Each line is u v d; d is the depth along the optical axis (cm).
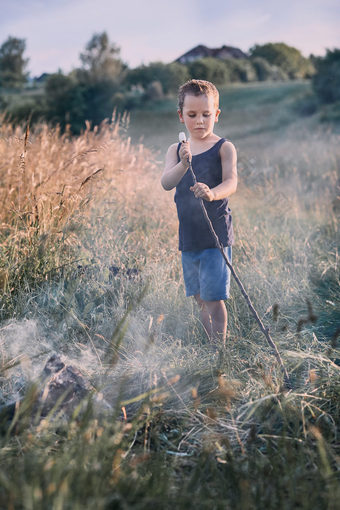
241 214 612
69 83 4247
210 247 299
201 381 257
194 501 163
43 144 588
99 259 396
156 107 4469
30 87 7781
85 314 323
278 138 2045
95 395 227
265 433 209
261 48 8394
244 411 216
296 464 183
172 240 470
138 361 277
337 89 2938
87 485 158
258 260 453
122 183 591
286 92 4347
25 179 475
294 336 307
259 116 3353
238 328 329
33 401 210
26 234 371
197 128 294
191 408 234
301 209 658
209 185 297
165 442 209
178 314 347
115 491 161
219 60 6134
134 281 373
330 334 323
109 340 311
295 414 219
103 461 173
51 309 323
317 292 414
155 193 607
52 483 149
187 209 301
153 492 163
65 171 513
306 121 2462
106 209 490
